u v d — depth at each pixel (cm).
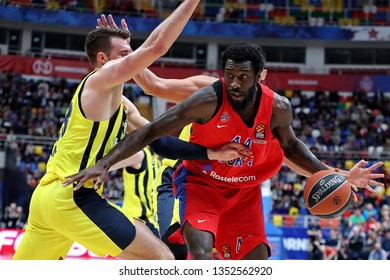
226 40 4647
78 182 666
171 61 4644
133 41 4562
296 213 3064
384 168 3594
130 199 1098
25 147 3509
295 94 4353
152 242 705
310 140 3972
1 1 4256
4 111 3884
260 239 800
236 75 664
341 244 2186
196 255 704
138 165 1098
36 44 4547
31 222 729
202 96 689
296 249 2353
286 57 4741
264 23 4591
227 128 702
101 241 690
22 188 2942
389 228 2408
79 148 698
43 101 4044
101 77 684
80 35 4600
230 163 744
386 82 4419
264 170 771
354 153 3709
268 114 701
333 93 4372
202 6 4622
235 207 800
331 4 4684
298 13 4675
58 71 4250
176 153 727
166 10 4522
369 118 4175
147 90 824
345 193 727
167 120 690
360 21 4625
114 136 720
